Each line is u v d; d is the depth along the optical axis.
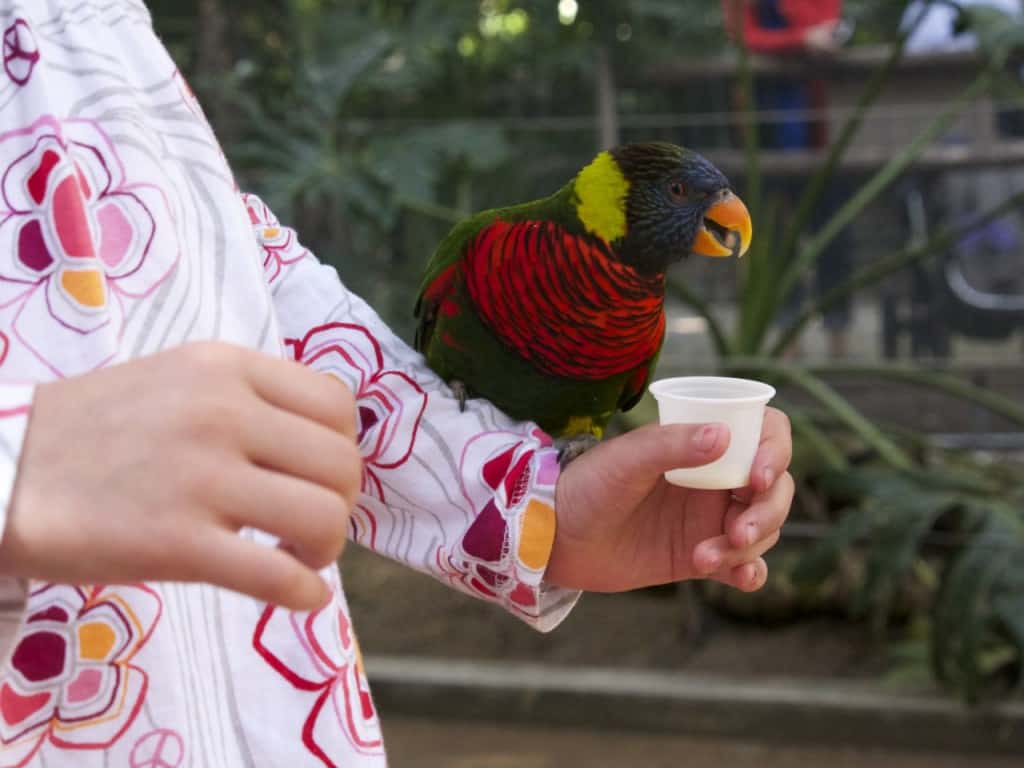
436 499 0.88
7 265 0.70
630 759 2.75
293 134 3.52
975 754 2.68
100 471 0.42
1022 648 2.40
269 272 0.93
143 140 0.78
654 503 0.86
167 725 0.70
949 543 2.71
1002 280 4.18
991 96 3.95
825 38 4.22
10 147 0.71
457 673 2.94
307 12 4.63
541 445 0.88
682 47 5.66
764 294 3.25
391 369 0.90
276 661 0.78
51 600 0.67
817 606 3.13
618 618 3.25
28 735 0.66
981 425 4.15
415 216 3.90
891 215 4.29
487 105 5.49
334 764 0.78
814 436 3.14
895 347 4.34
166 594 0.72
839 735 2.74
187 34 4.51
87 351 0.69
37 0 0.78
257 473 0.43
